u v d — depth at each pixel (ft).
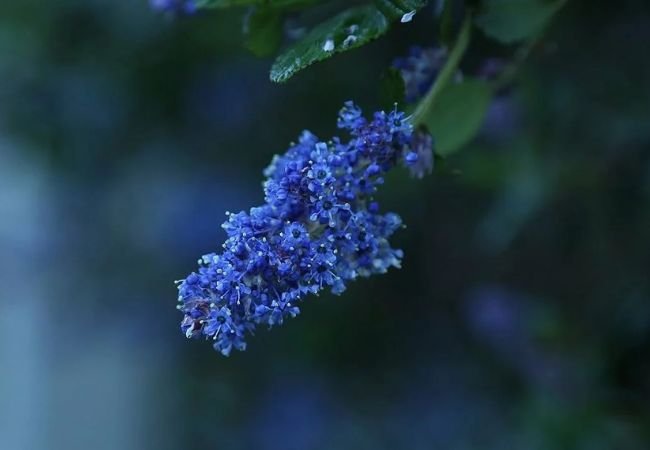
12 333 3.17
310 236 1.36
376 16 1.40
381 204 2.37
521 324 2.08
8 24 2.54
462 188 2.32
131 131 2.63
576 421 1.94
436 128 1.53
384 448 2.56
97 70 2.53
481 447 2.38
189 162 2.68
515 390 2.37
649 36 1.90
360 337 2.65
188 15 1.69
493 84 1.64
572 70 1.90
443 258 2.48
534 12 1.54
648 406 1.93
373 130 1.38
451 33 1.52
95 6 2.48
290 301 1.35
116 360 3.24
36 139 2.62
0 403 3.40
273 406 2.81
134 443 3.27
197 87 2.54
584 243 1.98
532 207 1.92
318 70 2.39
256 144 2.61
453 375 2.53
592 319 2.00
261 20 1.51
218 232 2.75
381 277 2.59
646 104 1.89
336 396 2.70
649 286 1.92
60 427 3.41
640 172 1.90
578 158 1.91
